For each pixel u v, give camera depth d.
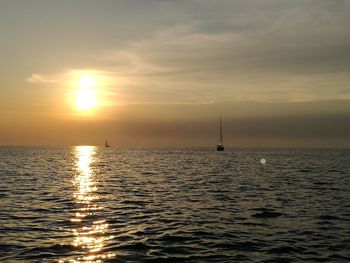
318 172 66.12
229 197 34.00
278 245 18.52
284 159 126.94
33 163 90.38
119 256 16.58
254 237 20.02
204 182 47.31
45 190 38.09
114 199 32.44
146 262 15.88
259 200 32.31
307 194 36.28
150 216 25.19
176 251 17.45
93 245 18.22
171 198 33.25
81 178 51.97
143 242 18.84
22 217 24.38
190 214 26.00
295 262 16.03
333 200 32.50
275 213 26.44
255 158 133.25
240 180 50.34
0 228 21.28
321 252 17.39
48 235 19.94
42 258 16.14
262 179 51.97
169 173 62.16
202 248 17.98
